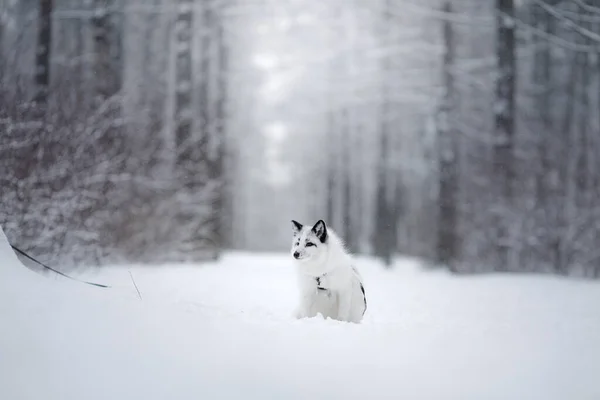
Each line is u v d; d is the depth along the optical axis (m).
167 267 17.12
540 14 26.27
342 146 32.84
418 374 5.03
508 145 22.97
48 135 13.06
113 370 4.69
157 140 20.77
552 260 22.14
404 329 6.74
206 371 4.80
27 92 14.07
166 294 10.31
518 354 5.79
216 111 27.31
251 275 16.94
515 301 12.30
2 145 11.70
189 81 23.70
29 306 5.52
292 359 5.19
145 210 18.14
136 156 19.05
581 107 27.58
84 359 4.81
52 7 20.05
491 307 11.20
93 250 13.18
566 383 4.98
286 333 6.04
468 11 25.34
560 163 24.88
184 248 19.25
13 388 4.37
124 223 16.86
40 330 5.14
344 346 5.68
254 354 5.23
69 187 12.97
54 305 5.64
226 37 27.56
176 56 23.86
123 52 25.06
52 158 13.02
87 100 16.31
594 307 11.20
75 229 12.84
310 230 8.04
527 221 22.42
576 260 21.80
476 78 25.92
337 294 8.21
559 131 26.08
